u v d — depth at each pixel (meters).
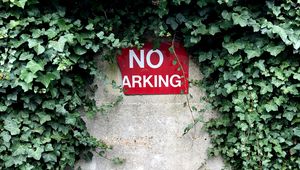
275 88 3.14
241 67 3.13
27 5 2.97
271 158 3.20
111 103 3.29
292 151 3.18
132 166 3.36
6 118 3.00
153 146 3.35
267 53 3.11
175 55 3.26
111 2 3.13
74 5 3.10
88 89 3.26
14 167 3.03
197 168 3.37
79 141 3.21
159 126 3.34
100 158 3.34
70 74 3.15
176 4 3.04
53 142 3.11
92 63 3.18
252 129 3.17
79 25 3.07
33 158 3.05
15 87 2.97
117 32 3.19
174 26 3.14
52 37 2.97
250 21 3.03
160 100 3.31
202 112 3.31
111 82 3.27
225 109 3.23
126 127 3.33
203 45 3.22
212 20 3.15
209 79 3.28
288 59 3.10
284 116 3.15
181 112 3.33
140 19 3.16
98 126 3.31
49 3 3.05
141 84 3.29
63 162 3.12
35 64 2.91
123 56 3.25
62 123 3.12
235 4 3.07
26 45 2.97
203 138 3.35
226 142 3.30
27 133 3.02
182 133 3.34
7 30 2.93
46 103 3.04
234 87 3.14
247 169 3.19
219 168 3.37
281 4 3.04
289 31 3.02
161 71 3.28
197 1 3.07
